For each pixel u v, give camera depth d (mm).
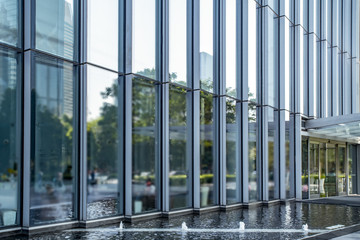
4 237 8461
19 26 9172
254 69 16578
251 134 16094
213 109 14477
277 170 17891
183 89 13172
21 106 9109
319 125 19359
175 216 12172
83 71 10156
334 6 24031
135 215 11094
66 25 10008
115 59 11133
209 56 14258
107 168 10812
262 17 17344
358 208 15445
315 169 20859
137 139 11648
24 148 8977
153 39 12266
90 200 10305
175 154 12625
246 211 14070
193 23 13617
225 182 14273
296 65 19547
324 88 22047
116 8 11234
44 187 9359
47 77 9570
